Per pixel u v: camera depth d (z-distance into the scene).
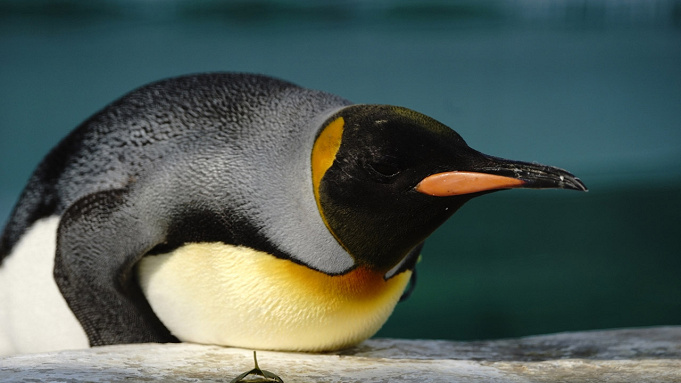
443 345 8.46
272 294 6.82
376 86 40.59
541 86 41.81
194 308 7.11
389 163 6.32
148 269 7.21
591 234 23.58
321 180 6.58
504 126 37.50
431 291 19.16
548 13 50.81
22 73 41.62
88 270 7.27
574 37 50.31
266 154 6.94
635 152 34.72
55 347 7.71
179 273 7.05
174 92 7.66
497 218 25.42
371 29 49.22
